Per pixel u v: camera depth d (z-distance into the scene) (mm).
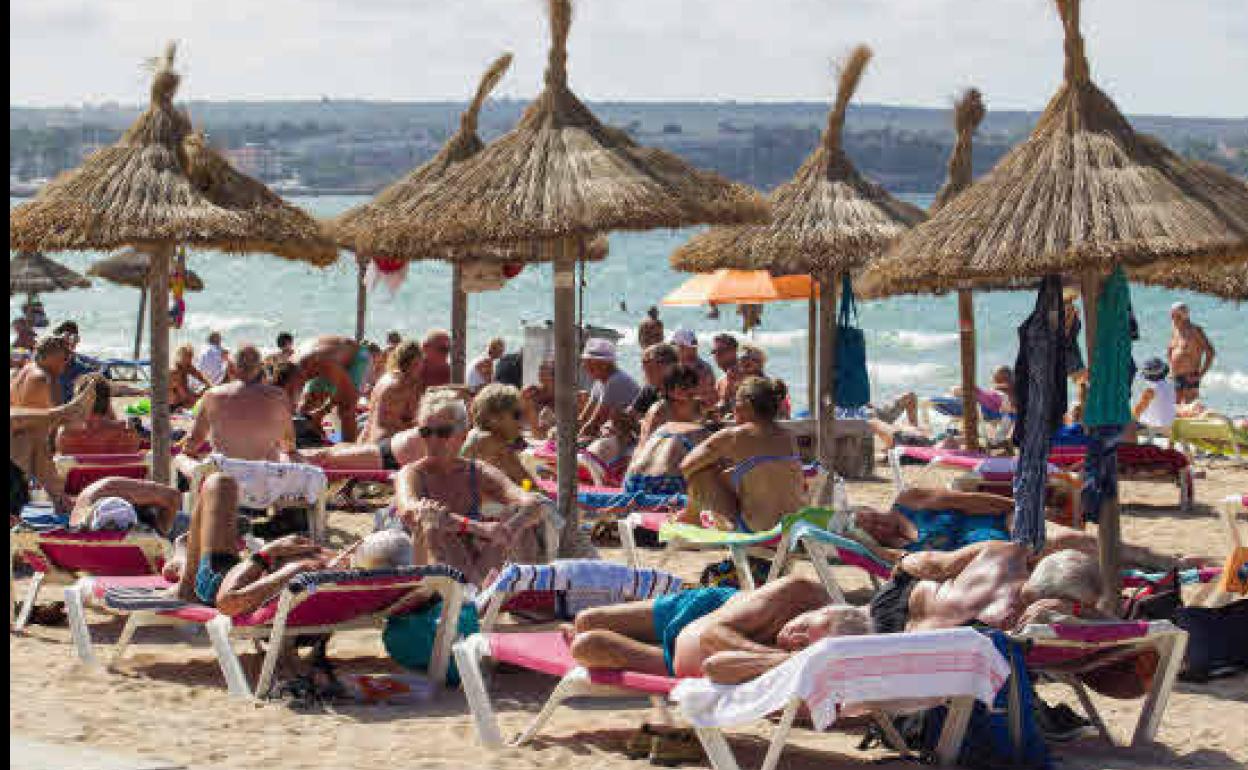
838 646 6125
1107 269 9180
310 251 12586
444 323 62875
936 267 9219
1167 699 7285
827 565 9633
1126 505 16688
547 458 14703
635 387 14734
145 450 15445
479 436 10789
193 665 8914
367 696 8125
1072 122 9711
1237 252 8773
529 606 8562
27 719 7387
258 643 9141
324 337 16531
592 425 14727
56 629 9852
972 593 6945
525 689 8484
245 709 7879
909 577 7160
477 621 8625
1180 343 23719
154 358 12336
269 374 16125
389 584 8062
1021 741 6746
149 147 12242
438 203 11148
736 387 18828
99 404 13336
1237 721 7844
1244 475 19266
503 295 74625
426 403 9383
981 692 6441
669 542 11453
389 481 14109
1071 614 6922
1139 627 7035
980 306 66688
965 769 6832
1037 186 9430
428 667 8445
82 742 6980
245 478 11922
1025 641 6824
